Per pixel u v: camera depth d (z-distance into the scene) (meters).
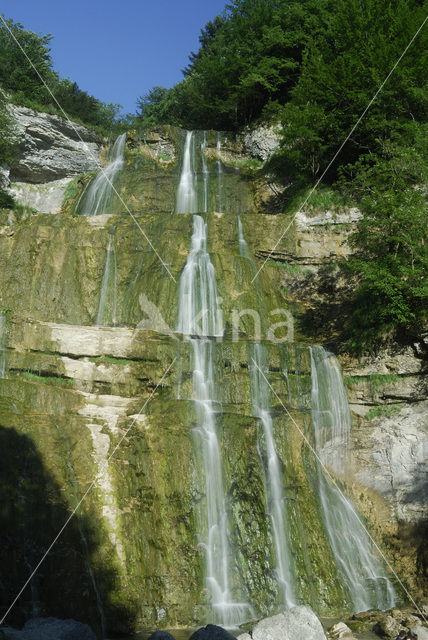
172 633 16.25
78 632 14.56
